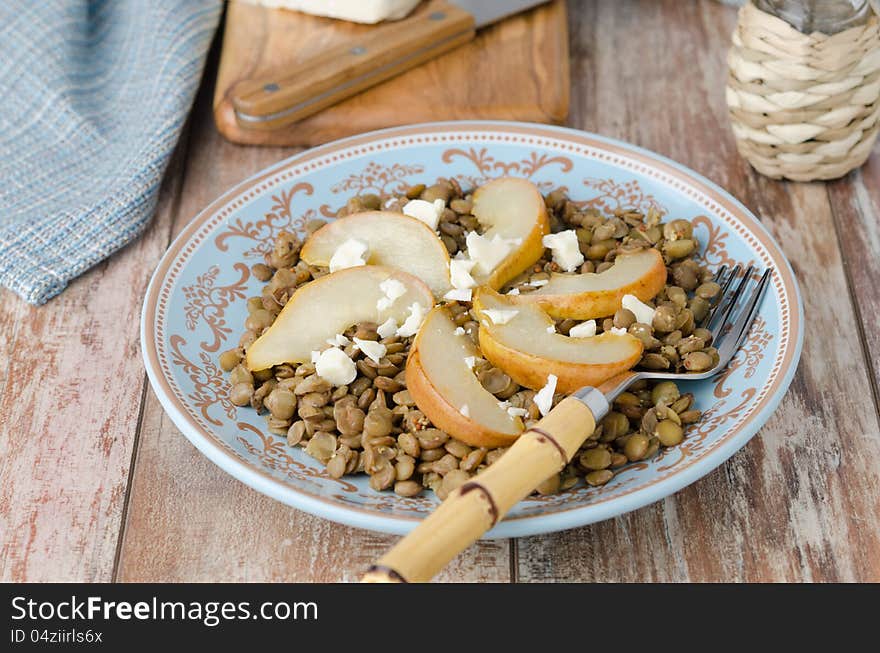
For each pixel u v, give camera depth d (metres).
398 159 0.69
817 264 0.68
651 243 0.63
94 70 0.79
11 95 0.76
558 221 0.66
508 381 0.57
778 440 0.59
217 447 0.54
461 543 0.49
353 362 0.58
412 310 0.59
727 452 0.54
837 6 0.67
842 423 0.60
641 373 0.57
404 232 0.63
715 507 0.57
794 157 0.70
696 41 0.83
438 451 0.55
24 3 0.78
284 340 0.59
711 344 0.60
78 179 0.72
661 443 0.56
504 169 0.69
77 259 0.67
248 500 0.58
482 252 0.61
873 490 0.58
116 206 0.69
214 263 0.64
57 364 0.63
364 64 0.75
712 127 0.76
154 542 0.56
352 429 0.56
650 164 0.67
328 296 0.60
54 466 0.59
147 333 0.59
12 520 0.57
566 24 0.81
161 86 0.74
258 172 0.69
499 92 0.75
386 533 0.54
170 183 0.73
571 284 0.60
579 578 0.55
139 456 0.59
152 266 0.69
